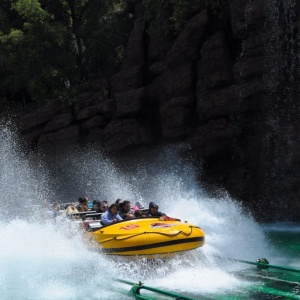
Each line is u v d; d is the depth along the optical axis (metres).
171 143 29.17
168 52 28.75
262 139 24.73
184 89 27.94
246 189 25.34
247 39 24.19
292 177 23.48
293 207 23.22
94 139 32.34
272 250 13.13
